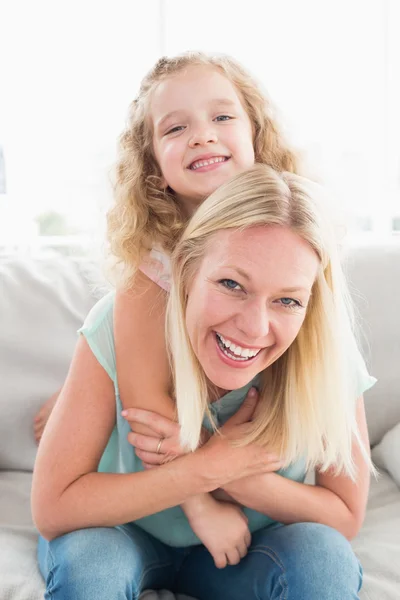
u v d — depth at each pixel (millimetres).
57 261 1552
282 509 1031
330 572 901
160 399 1025
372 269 1483
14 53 2213
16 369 1399
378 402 1435
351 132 2363
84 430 1005
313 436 1024
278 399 1036
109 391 1031
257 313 895
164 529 1090
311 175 1223
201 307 918
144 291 1033
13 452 1389
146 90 1101
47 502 985
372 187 2404
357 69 2344
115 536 970
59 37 2229
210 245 924
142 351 1020
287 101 2336
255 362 940
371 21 2332
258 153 1156
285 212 908
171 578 1110
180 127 1032
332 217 1017
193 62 1068
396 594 995
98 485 985
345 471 1066
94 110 2254
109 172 1176
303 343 1005
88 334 1026
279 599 906
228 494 1087
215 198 942
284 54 2324
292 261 898
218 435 1023
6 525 1203
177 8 2279
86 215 2234
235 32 2305
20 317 1425
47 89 2234
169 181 1045
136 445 1021
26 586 1014
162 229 1064
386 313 1453
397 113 2359
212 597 1040
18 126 2229
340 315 992
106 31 2242
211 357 943
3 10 2199
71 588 883
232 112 1044
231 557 1013
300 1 2309
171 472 980
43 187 2244
